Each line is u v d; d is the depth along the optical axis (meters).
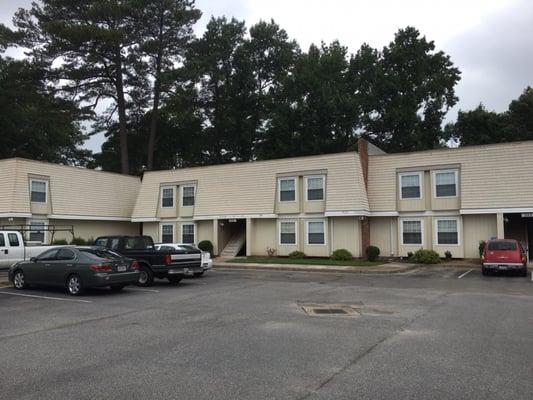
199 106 53.69
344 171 29.69
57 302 13.55
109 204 36.94
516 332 9.38
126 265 15.67
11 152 47.75
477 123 49.66
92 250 15.77
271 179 32.25
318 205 30.34
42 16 44.59
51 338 8.99
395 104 48.47
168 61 50.09
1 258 19.67
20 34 44.09
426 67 49.53
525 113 48.22
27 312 11.92
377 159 30.78
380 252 30.17
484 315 11.29
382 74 49.25
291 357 7.55
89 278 14.81
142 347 8.24
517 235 28.56
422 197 29.06
